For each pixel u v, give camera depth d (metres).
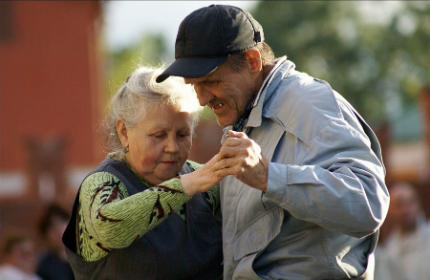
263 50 4.69
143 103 4.60
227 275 4.64
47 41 25.61
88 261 4.55
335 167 4.07
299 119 4.31
